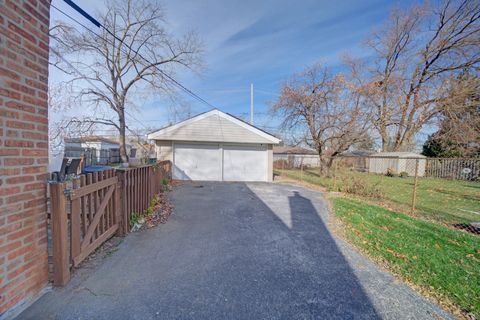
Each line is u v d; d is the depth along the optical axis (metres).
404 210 6.48
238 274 2.69
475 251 3.48
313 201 7.20
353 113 12.88
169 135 11.21
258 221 4.90
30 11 1.96
